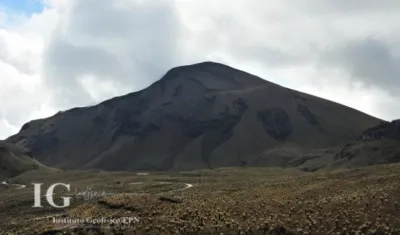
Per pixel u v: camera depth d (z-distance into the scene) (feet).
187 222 139.03
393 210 138.62
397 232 124.57
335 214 140.36
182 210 155.33
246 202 167.94
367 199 149.59
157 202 168.86
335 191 185.98
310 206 151.33
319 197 175.42
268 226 133.90
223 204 165.27
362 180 205.36
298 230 131.03
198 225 135.95
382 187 170.81
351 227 130.31
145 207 161.89
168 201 173.17
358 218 135.54
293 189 211.82
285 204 158.61
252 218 143.23
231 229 133.49
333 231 129.49
